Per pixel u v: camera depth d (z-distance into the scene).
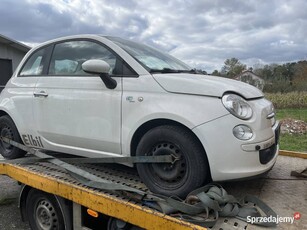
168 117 2.54
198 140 2.48
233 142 2.38
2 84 14.94
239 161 2.40
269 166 2.58
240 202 2.45
